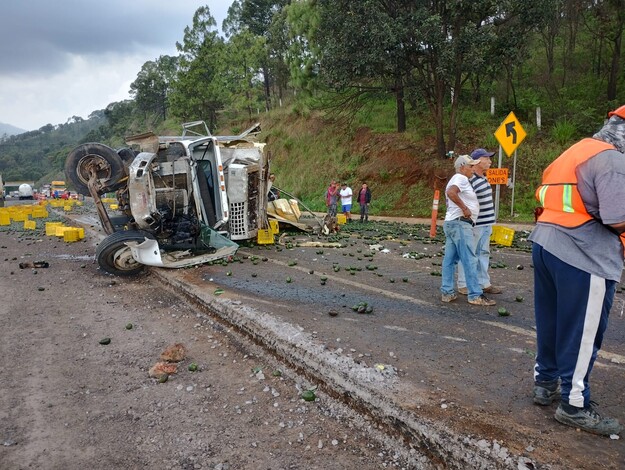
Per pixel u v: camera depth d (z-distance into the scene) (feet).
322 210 81.97
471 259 19.89
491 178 43.29
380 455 10.27
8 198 225.15
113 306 22.43
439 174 69.51
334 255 33.81
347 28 61.57
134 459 10.19
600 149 9.41
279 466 9.89
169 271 27.32
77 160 31.27
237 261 30.66
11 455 10.35
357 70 62.80
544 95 76.07
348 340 15.34
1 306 22.61
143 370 14.88
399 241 41.22
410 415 10.48
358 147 88.74
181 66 143.95
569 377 9.79
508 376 12.66
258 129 44.68
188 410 12.28
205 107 143.43
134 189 27.84
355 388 12.06
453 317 18.30
